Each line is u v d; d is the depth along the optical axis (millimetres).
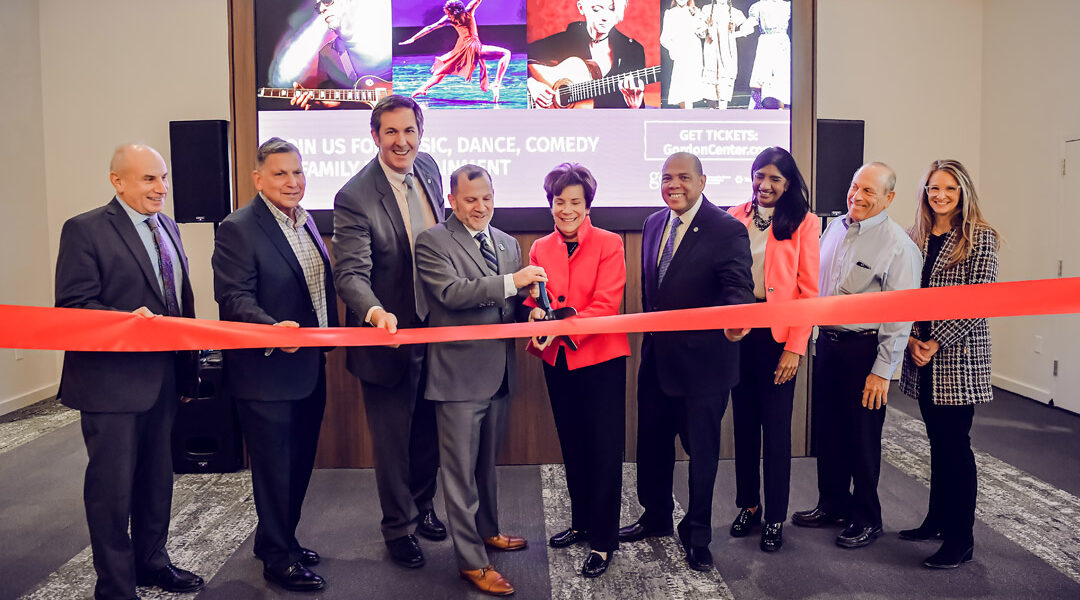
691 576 2607
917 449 4141
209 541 2980
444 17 3686
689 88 3740
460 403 2459
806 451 3979
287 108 3705
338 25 3680
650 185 3768
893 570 2652
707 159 3771
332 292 2746
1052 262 4965
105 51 5500
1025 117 5199
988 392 2592
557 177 2604
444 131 3723
